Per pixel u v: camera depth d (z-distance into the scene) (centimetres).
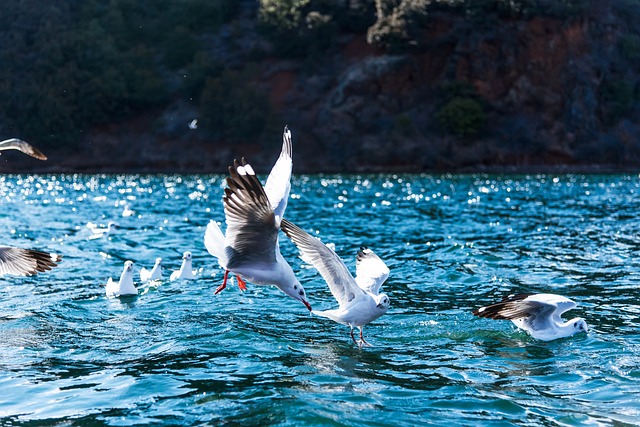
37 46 8938
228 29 9394
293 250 2419
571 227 2938
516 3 8262
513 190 5272
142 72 8925
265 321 1428
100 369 1121
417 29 8356
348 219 3362
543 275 1866
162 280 1852
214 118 8594
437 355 1196
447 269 1961
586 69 8419
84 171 8581
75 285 1802
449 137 8169
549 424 906
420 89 8438
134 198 4731
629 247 2336
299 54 8962
